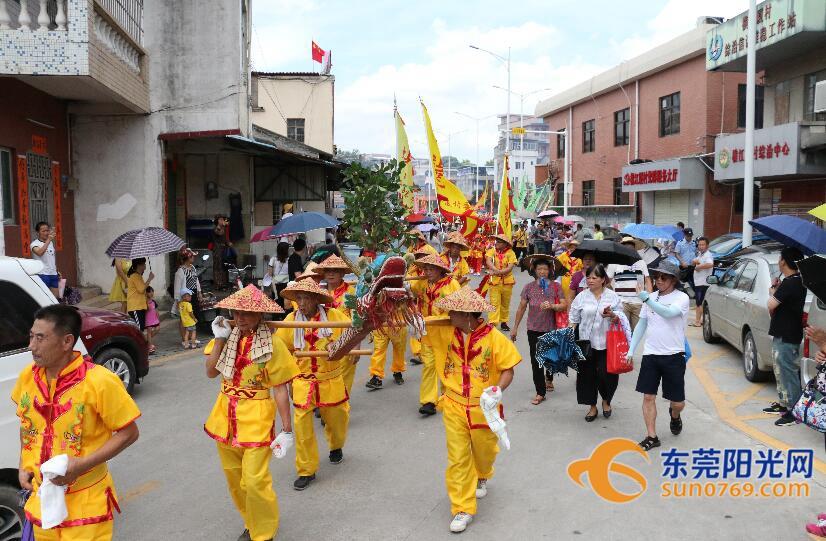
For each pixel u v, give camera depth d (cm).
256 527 473
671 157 2734
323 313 603
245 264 1919
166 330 1366
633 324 891
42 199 1316
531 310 834
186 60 1504
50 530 357
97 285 1492
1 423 454
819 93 1559
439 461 641
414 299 512
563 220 2783
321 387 602
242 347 471
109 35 1241
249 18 1645
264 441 468
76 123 1476
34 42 1078
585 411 790
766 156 1794
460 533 495
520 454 651
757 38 1772
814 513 515
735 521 504
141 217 1495
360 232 891
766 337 854
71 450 353
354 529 505
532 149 8638
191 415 802
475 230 1224
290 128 3375
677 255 1530
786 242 753
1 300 474
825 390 511
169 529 515
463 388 503
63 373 355
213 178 1914
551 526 503
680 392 662
